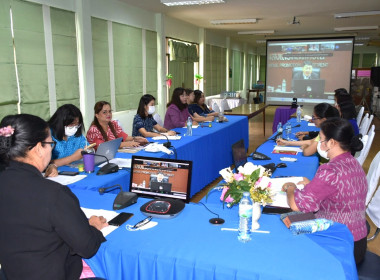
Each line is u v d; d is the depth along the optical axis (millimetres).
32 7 4141
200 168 3883
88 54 5113
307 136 3631
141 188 1906
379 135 7809
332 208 1588
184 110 4938
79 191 1925
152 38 7125
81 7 4895
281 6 6598
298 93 11273
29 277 1041
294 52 11094
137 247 1284
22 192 1027
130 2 6043
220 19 8211
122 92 6203
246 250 1258
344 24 9281
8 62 3859
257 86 15133
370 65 16047
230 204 1686
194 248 1274
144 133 3816
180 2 5816
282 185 2002
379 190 2012
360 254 1626
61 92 4711
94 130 3066
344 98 4676
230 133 5000
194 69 9719
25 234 1025
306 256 1216
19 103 4055
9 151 1047
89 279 1226
